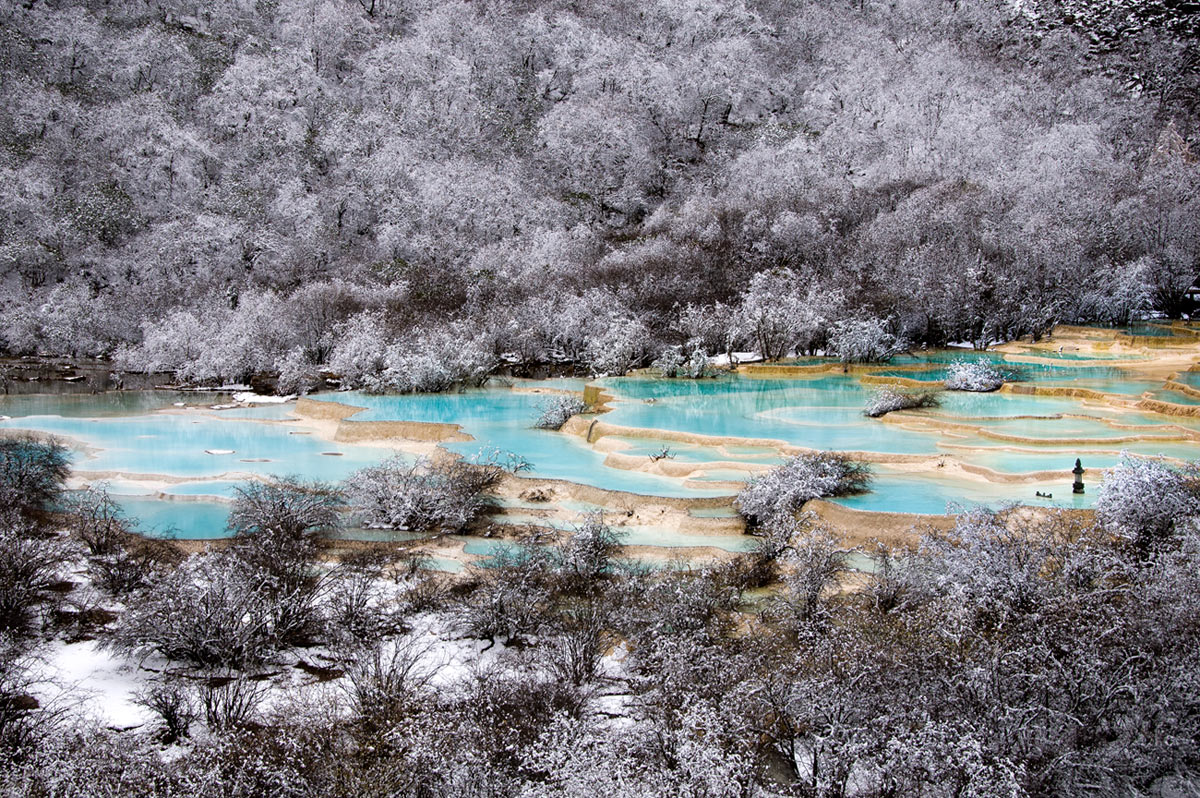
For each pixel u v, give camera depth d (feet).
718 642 38.58
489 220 164.66
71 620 43.11
